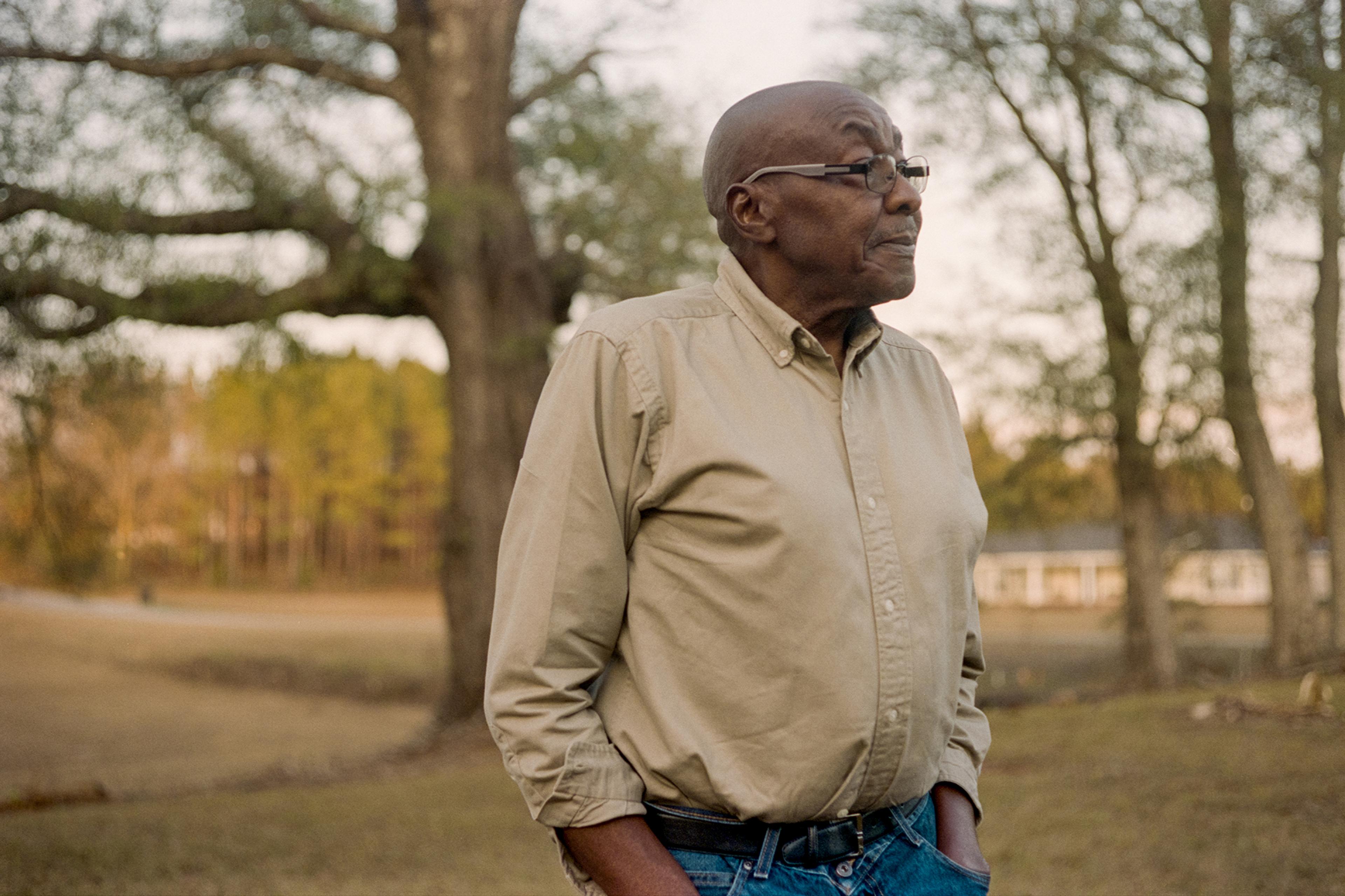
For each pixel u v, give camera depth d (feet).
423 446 179.52
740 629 3.96
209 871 16.84
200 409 42.98
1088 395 47.78
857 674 3.93
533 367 42.86
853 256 4.27
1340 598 44.52
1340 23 40.86
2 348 29.12
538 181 43.73
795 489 3.98
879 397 4.47
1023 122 47.78
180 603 190.19
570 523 4.06
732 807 3.92
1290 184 42.37
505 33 39.27
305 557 239.50
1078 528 152.66
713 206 4.60
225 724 70.90
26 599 185.68
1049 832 16.24
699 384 4.14
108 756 55.93
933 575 4.20
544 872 15.90
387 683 90.27
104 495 33.88
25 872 16.89
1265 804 17.47
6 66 28.30
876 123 4.40
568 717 4.00
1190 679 53.42
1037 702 43.45
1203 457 48.19
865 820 4.19
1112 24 43.32
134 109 29.50
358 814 22.22
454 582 41.78
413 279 41.09
